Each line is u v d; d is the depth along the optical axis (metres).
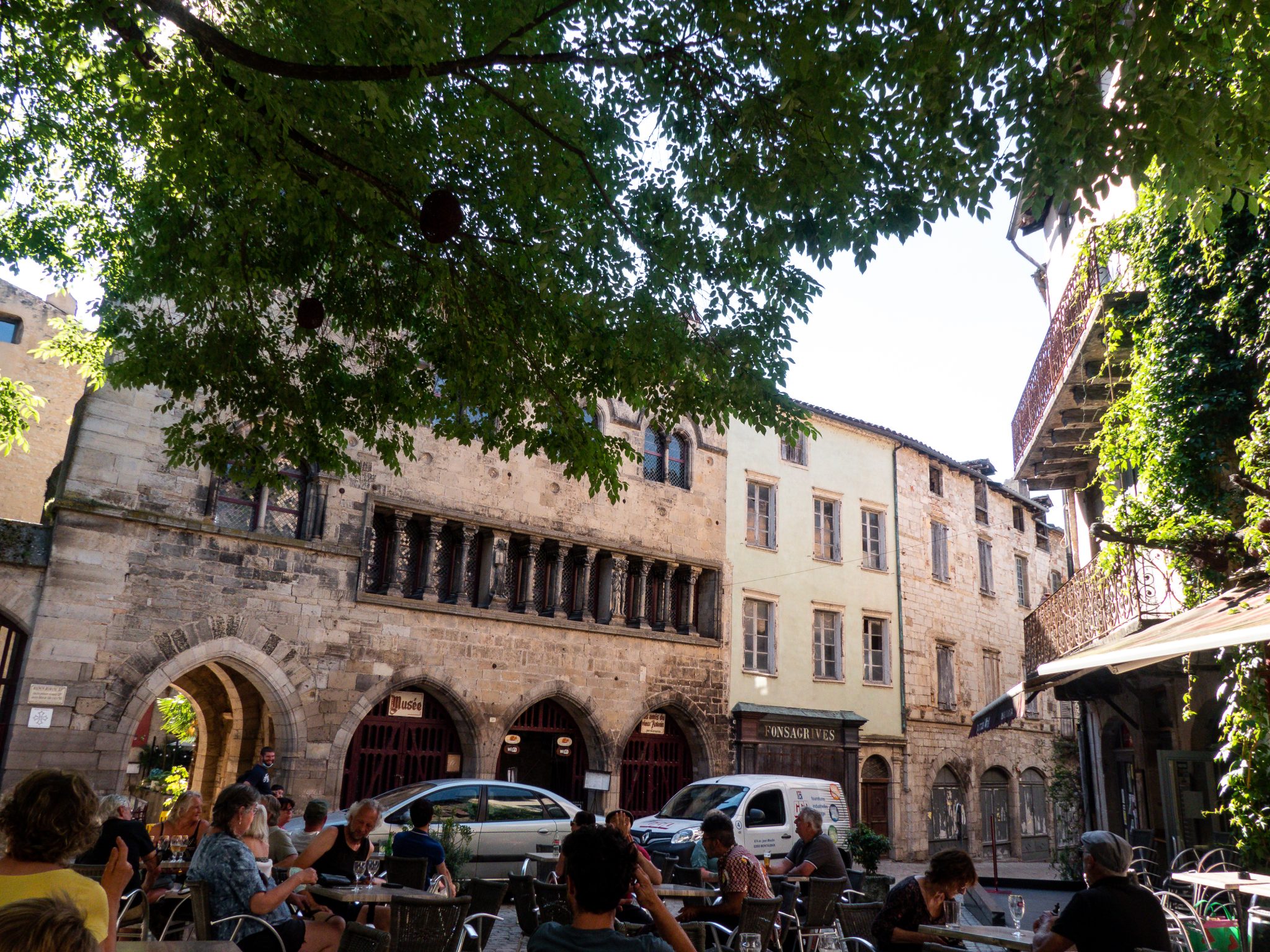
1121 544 13.38
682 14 7.32
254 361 10.59
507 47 7.59
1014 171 6.90
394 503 20.53
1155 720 15.93
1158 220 12.73
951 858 6.76
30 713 15.83
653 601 25.14
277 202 8.70
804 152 7.30
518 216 9.56
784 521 28.47
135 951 4.82
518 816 15.16
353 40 6.76
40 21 6.68
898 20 6.32
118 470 17.30
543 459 23.23
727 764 25.17
